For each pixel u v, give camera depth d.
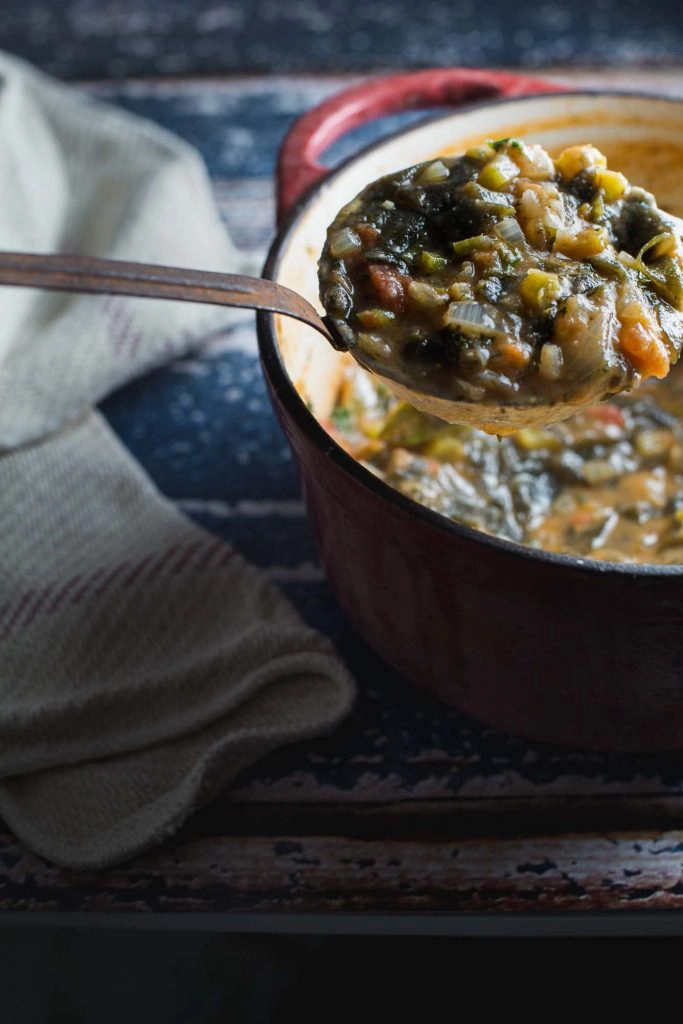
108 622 0.63
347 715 0.61
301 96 0.88
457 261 0.54
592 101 0.64
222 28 0.93
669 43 0.90
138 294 0.52
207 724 0.61
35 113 0.83
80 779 0.60
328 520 0.58
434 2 0.94
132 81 0.90
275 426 0.73
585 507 0.65
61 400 0.71
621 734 0.59
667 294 0.54
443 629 0.57
